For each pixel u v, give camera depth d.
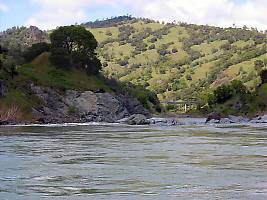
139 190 26.58
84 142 60.22
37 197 24.61
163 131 89.94
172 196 24.88
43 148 51.34
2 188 27.08
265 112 167.00
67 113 145.12
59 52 171.00
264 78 191.50
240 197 24.58
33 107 134.75
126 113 167.38
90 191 26.30
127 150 49.41
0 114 123.56
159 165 37.00
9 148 51.19
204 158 42.06
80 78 169.00
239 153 46.34
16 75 143.25
